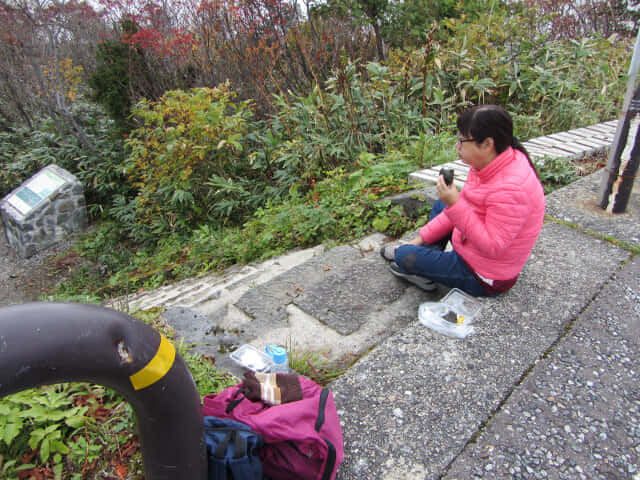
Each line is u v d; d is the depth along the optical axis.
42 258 8.20
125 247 7.98
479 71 7.16
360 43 9.03
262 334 2.74
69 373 1.01
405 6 13.02
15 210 8.37
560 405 1.99
